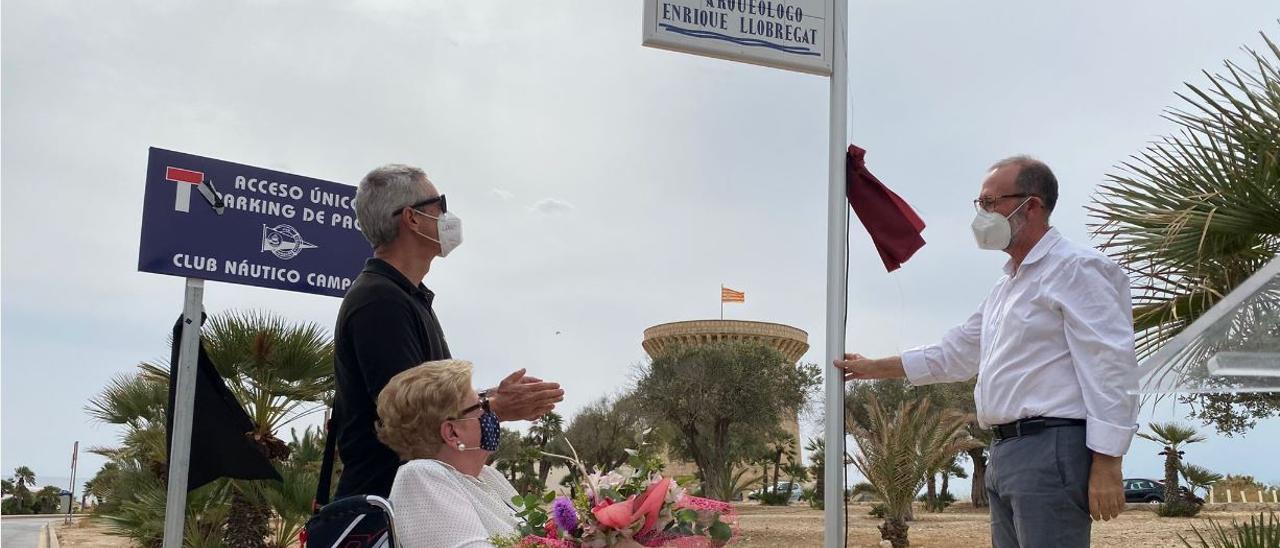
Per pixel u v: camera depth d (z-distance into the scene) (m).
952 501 32.44
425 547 2.39
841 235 3.99
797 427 47.62
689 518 2.35
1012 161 3.47
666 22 3.95
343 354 3.04
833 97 4.10
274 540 10.62
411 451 2.63
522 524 2.45
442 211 3.30
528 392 2.80
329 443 3.26
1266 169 4.46
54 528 25.33
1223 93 4.60
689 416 33.53
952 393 25.00
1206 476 23.08
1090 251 3.25
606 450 33.12
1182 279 4.79
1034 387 3.24
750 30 4.03
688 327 57.66
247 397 9.97
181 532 4.98
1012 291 3.39
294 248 5.41
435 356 3.16
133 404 10.63
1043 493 3.15
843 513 3.80
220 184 5.25
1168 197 4.71
